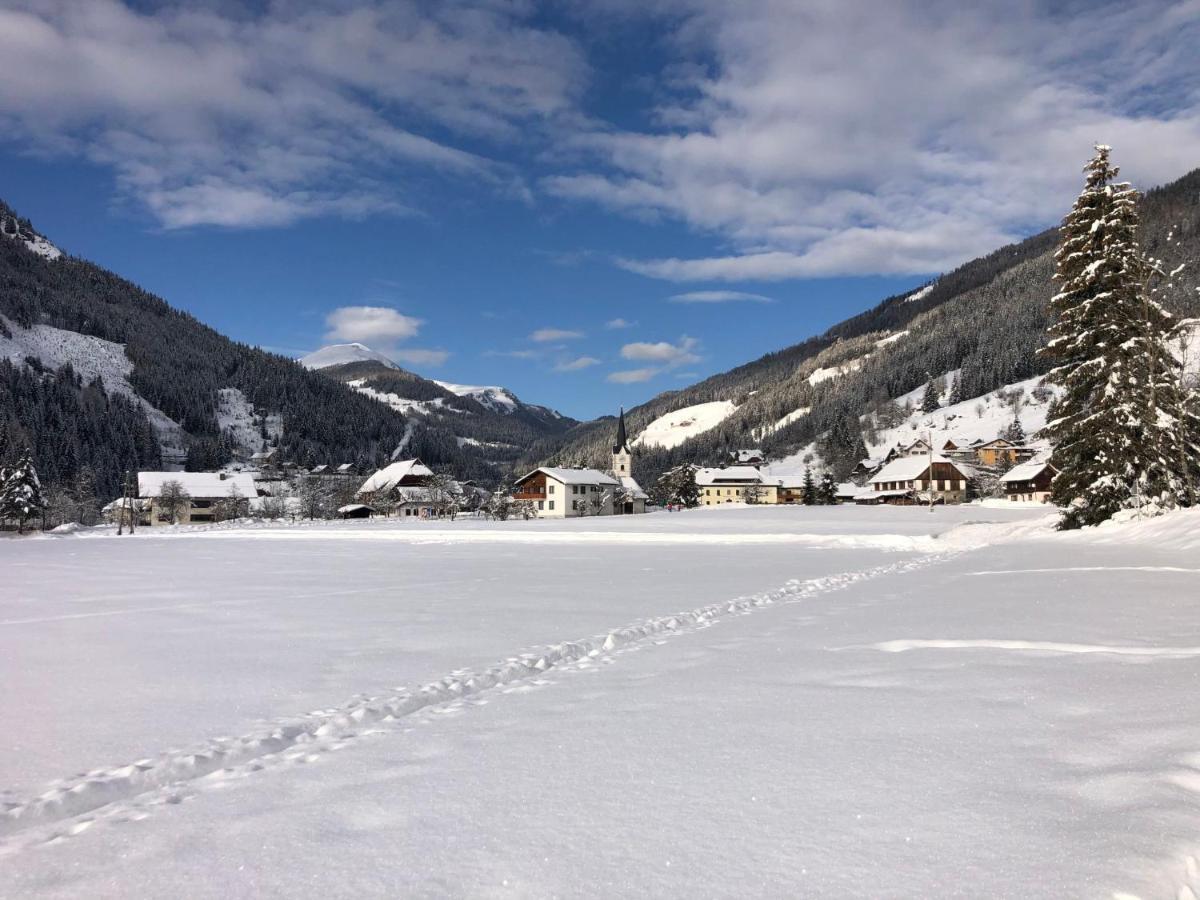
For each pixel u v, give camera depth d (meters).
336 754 5.82
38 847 4.30
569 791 4.76
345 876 3.75
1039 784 4.49
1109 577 15.95
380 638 11.63
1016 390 198.12
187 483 123.62
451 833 4.20
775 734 5.77
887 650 9.05
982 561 22.77
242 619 14.30
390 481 136.25
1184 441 31.05
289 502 127.19
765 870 3.60
